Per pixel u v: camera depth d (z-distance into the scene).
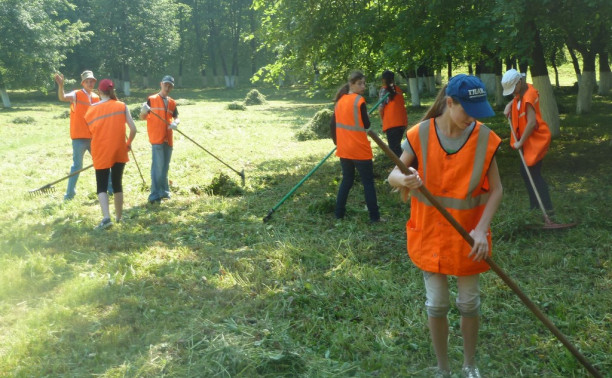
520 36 9.27
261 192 9.33
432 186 3.29
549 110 14.79
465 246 3.27
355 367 3.76
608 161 10.85
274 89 54.50
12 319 4.49
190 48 62.38
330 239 6.60
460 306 3.42
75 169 9.01
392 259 5.90
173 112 8.95
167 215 7.82
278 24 12.22
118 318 4.45
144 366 3.71
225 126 20.50
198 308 4.71
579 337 4.07
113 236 6.84
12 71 36.41
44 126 23.55
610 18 9.99
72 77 51.34
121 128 7.22
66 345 4.04
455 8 10.07
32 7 36.53
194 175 10.89
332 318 4.59
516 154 12.71
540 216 6.79
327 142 16.17
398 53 10.89
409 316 4.52
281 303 4.81
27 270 5.52
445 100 3.20
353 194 8.86
